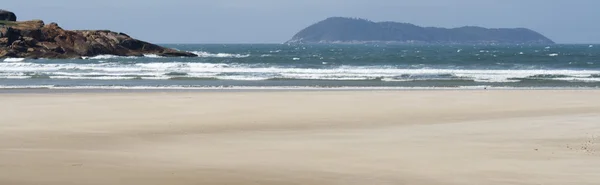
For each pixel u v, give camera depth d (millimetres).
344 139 17188
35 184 11531
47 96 28922
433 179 12273
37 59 78250
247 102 26812
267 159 14234
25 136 17609
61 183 11617
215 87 36156
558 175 12625
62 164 13391
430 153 15023
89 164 13438
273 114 22984
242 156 14594
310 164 13688
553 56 103500
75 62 71062
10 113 22672
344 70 52656
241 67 59156
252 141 16859
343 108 24938
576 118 21891
